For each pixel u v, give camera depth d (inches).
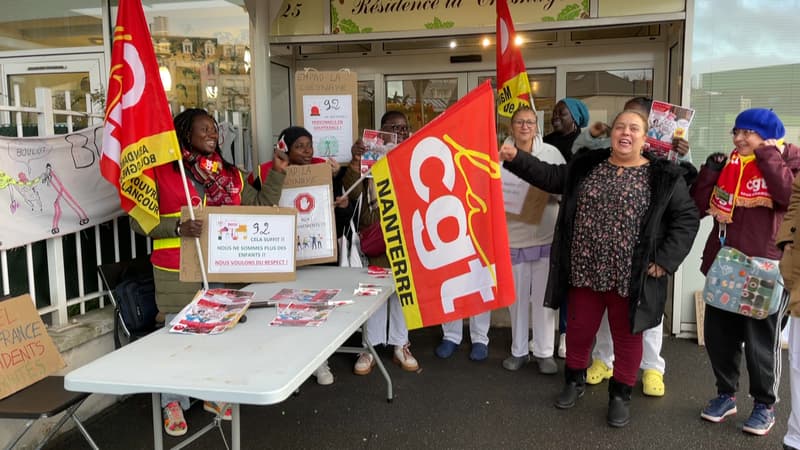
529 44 212.8
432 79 224.8
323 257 137.7
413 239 106.3
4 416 93.4
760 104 171.9
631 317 118.6
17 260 125.5
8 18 231.0
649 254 116.2
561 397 136.3
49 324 134.0
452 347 169.6
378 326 161.6
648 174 119.2
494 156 102.0
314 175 137.1
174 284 122.8
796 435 103.3
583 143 157.1
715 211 123.3
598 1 177.8
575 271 125.2
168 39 222.1
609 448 118.3
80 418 129.7
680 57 176.9
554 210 153.4
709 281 122.5
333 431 126.9
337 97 165.3
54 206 130.6
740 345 126.1
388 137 152.7
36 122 155.5
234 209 116.3
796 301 98.6
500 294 102.5
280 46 205.6
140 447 120.1
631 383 126.3
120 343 135.2
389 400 140.3
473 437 123.5
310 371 79.6
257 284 122.3
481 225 103.0
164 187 118.9
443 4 188.9
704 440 120.6
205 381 73.4
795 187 101.7
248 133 210.7
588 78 210.8
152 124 112.3
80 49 228.1
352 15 194.5
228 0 216.7
